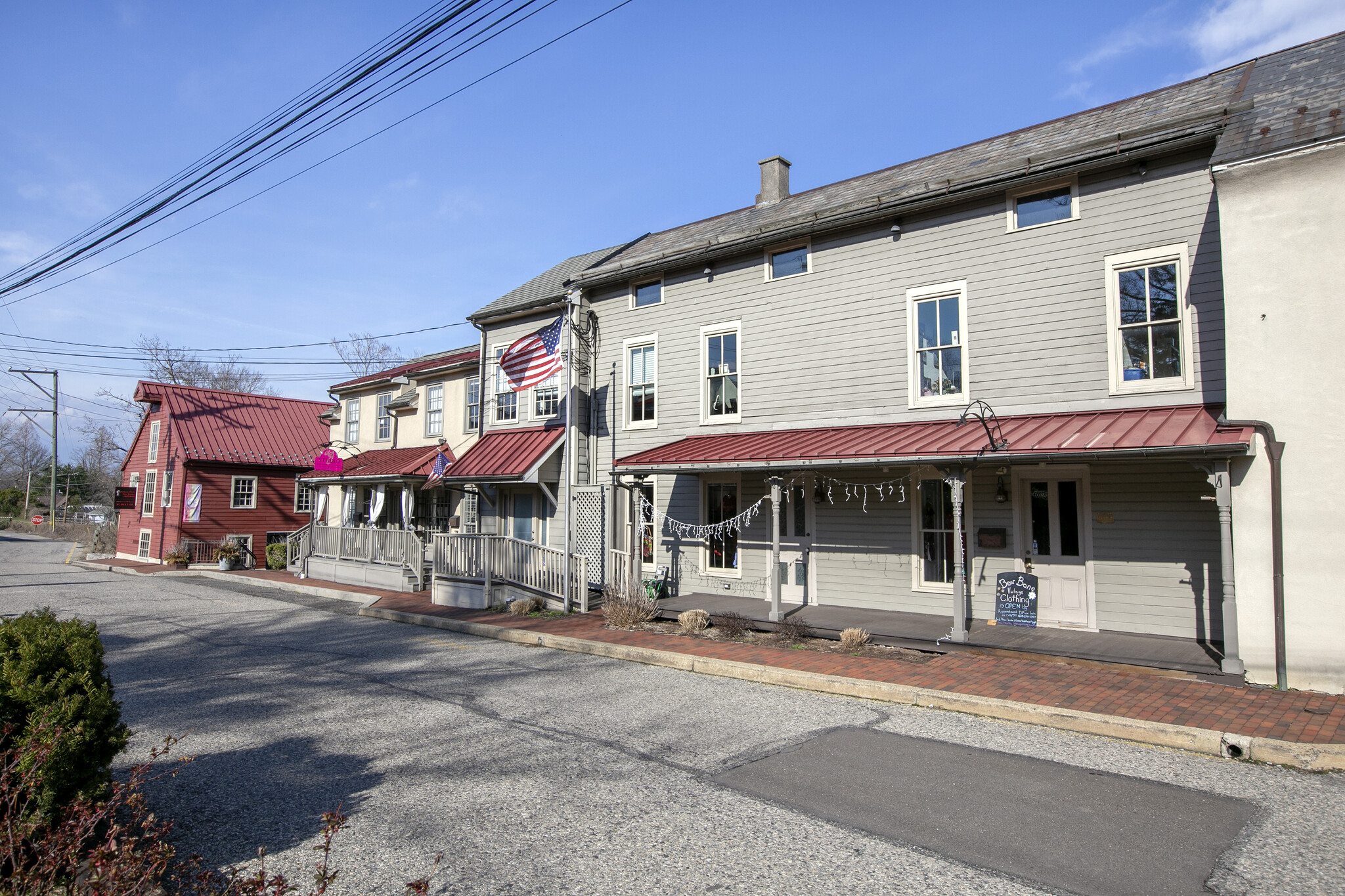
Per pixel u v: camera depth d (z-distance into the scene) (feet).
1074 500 35.42
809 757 20.99
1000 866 14.46
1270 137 28.07
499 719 25.04
